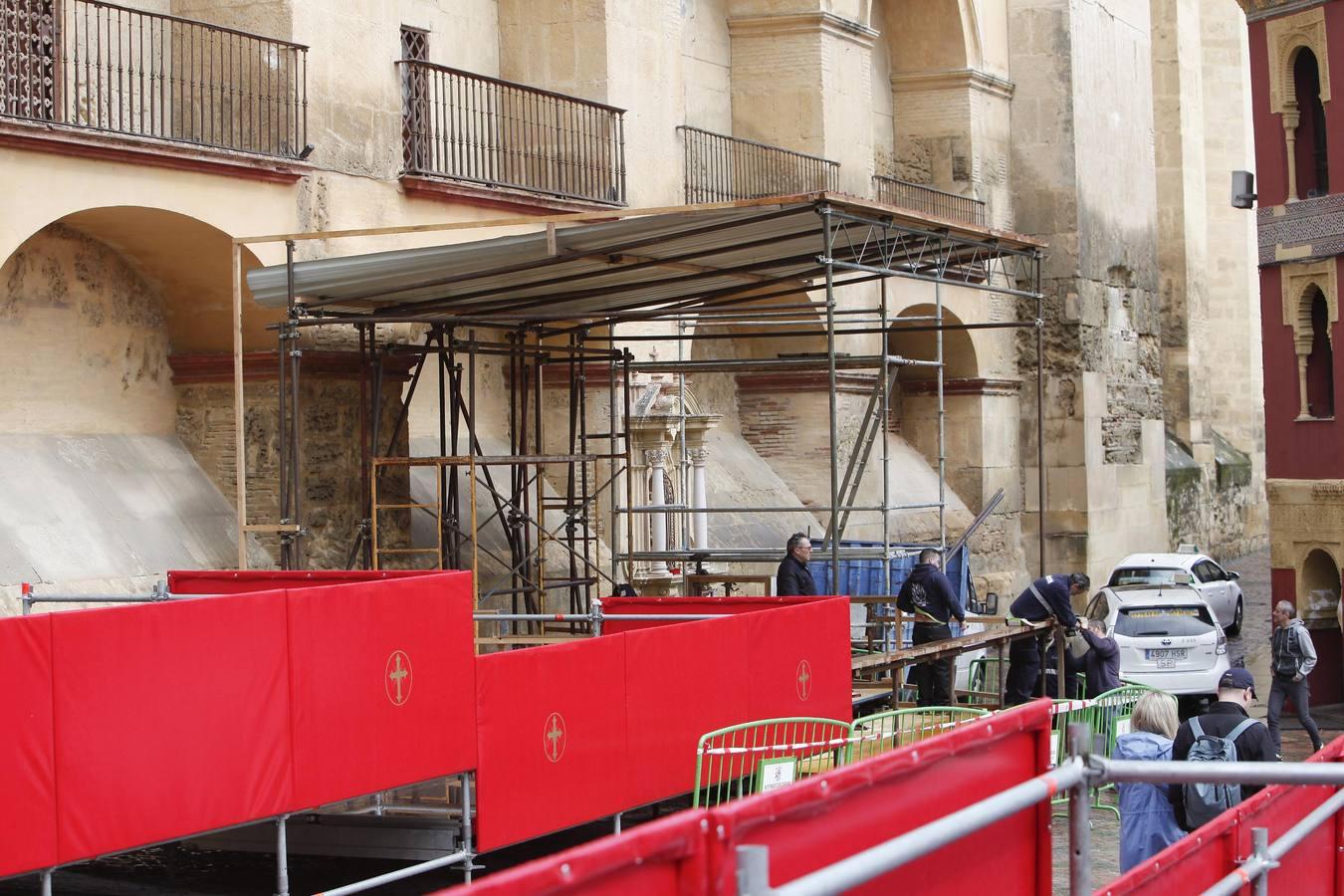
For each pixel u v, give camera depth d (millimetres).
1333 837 6688
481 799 10141
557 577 19516
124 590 15875
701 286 17344
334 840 11391
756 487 27703
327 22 17953
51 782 8273
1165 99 45000
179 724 8859
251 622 9211
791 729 12500
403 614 9984
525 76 22547
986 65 33281
